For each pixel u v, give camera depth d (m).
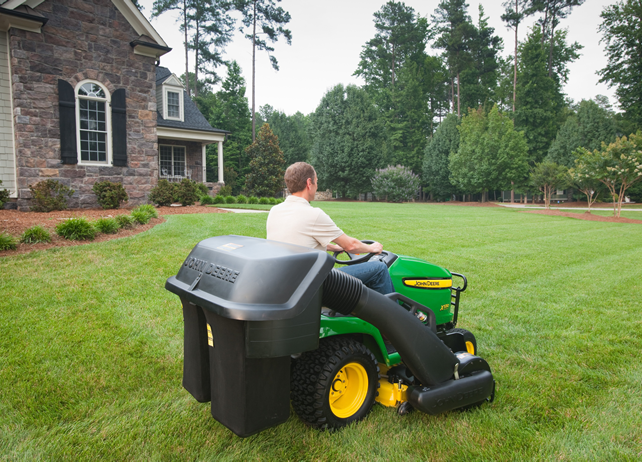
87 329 3.77
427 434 2.35
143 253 6.59
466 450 2.21
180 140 20.94
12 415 2.44
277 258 1.84
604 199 37.16
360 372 2.41
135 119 12.90
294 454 2.13
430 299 3.03
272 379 1.92
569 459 2.16
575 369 3.33
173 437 2.25
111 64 12.25
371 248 2.75
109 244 6.99
